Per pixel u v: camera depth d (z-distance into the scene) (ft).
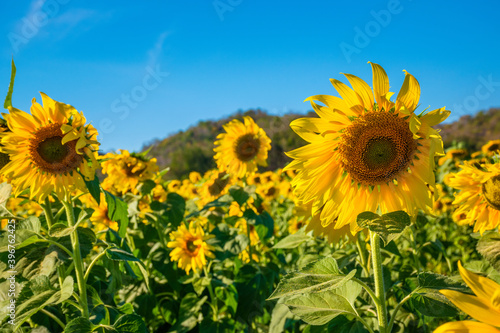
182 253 3.45
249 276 3.47
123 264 2.48
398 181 1.71
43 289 1.78
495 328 0.76
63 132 2.01
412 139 1.66
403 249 3.56
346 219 1.76
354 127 1.68
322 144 1.73
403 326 2.30
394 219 1.45
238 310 3.36
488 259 1.74
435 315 1.57
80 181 2.14
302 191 1.76
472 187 2.33
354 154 1.68
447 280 1.62
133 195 4.22
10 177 2.14
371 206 1.74
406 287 2.40
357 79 1.63
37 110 2.10
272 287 3.50
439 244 2.83
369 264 2.48
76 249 2.00
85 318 1.82
